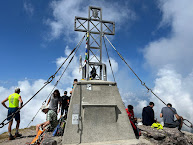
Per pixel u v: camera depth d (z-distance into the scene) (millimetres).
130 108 6254
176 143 5344
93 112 5285
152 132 5574
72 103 5293
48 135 5324
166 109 6793
